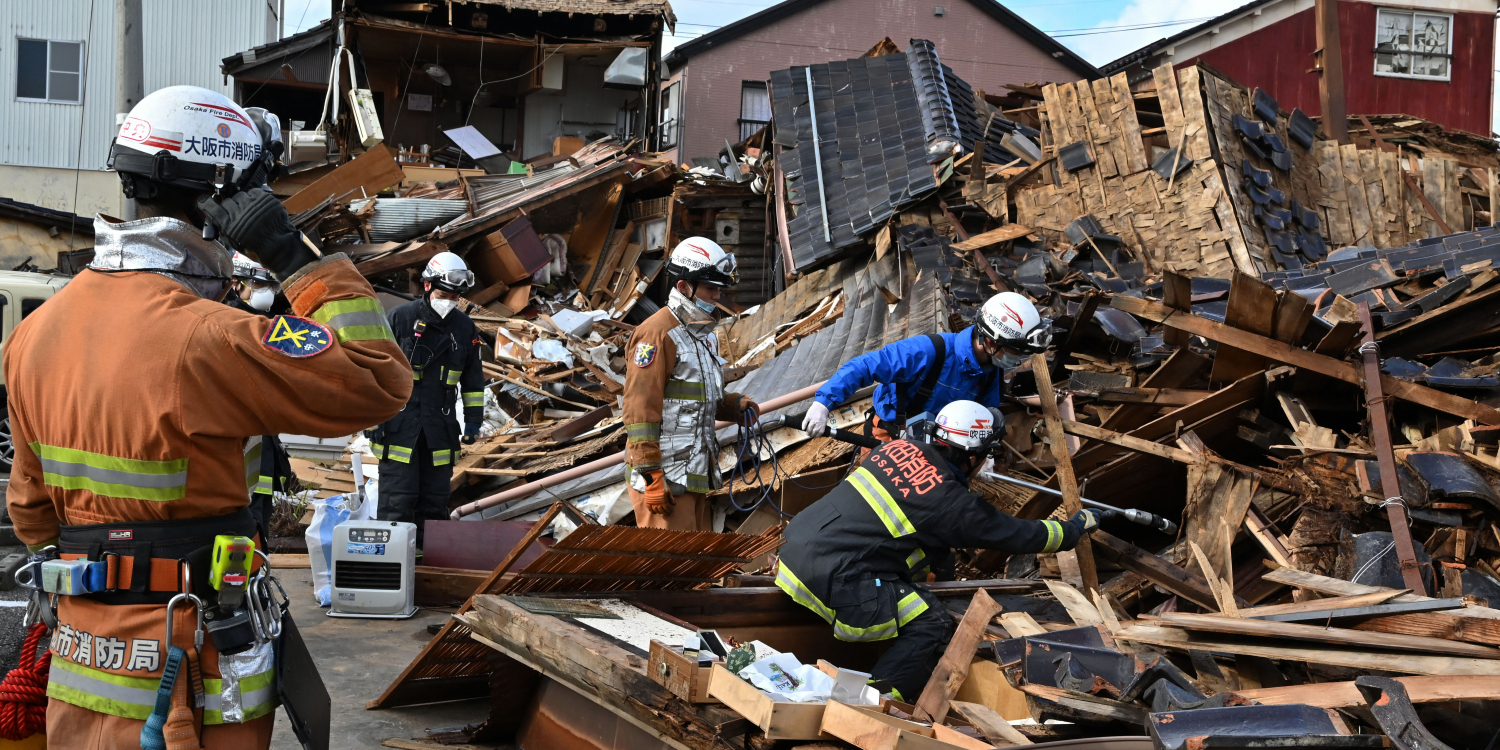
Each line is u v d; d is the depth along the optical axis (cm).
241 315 194
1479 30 2480
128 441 189
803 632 395
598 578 359
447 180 1831
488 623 338
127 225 199
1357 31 2447
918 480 367
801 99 1391
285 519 692
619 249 1686
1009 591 448
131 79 1137
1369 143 1369
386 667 433
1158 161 990
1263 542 465
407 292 1460
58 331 198
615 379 1071
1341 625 330
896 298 861
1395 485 461
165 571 193
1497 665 278
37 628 214
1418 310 593
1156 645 328
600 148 1806
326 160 1817
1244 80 2475
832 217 1127
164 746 188
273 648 207
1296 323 523
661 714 264
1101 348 670
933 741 235
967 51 2969
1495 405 519
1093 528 394
